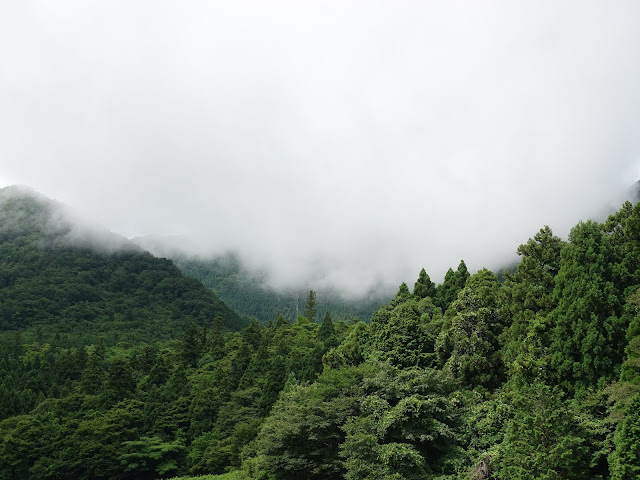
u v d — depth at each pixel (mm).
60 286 170125
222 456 59031
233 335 132125
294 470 32906
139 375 97375
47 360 101375
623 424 20375
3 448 60219
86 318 160125
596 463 21969
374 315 59125
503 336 38781
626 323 28438
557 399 23594
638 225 31641
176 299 191750
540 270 40750
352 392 34594
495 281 51875
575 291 31125
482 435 29953
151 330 160125
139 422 71312
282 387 66438
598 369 28141
